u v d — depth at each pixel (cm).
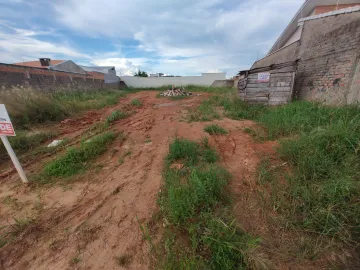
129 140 418
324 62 493
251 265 131
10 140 372
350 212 157
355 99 389
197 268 129
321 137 261
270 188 216
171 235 165
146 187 243
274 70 671
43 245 165
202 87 2041
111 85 1980
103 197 227
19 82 831
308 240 150
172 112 728
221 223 156
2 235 176
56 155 345
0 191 245
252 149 330
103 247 161
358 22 387
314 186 191
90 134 458
